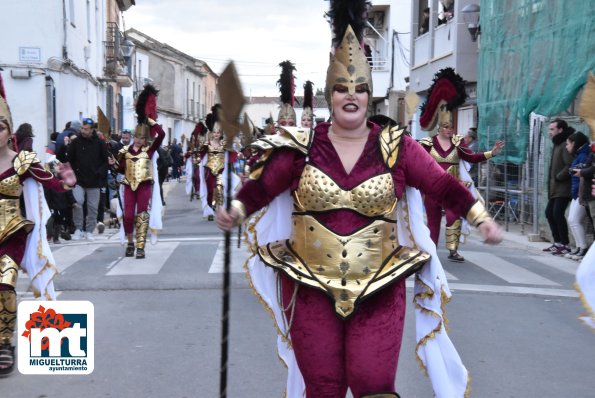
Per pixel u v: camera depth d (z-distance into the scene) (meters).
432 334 3.84
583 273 4.45
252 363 5.49
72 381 5.11
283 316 3.70
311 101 11.44
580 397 4.86
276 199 3.76
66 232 12.40
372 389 3.27
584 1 11.20
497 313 7.16
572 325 6.77
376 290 3.33
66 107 20.56
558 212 11.16
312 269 3.42
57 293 7.79
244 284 8.26
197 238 12.42
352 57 3.51
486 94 15.92
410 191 3.71
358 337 3.33
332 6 3.60
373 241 3.41
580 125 11.85
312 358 3.37
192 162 21.70
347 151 3.50
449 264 9.95
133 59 41.00
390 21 30.28
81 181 12.41
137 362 5.50
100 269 9.16
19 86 18.53
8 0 18.47
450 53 19.84
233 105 3.41
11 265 5.34
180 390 4.93
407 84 27.55
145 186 10.15
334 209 3.41
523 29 13.73
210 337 6.15
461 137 9.57
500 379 5.20
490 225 3.45
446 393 3.83
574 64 11.52
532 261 10.49
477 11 17.84
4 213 5.36
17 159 5.42
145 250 10.82
